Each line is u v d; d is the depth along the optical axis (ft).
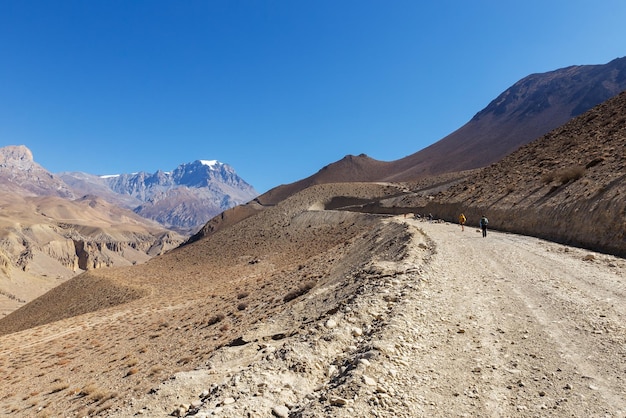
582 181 93.40
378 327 31.63
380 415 19.01
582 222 77.20
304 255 297.33
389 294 41.32
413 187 517.14
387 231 128.77
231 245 433.07
